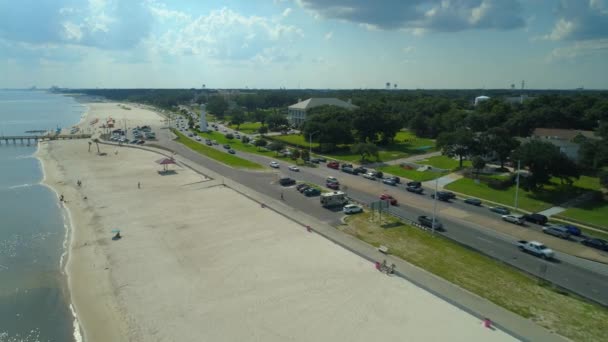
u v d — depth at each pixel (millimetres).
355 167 102875
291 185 84688
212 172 98500
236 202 72750
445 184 84375
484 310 35469
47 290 43250
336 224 59156
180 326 34844
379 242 51812
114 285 42781
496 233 55562
